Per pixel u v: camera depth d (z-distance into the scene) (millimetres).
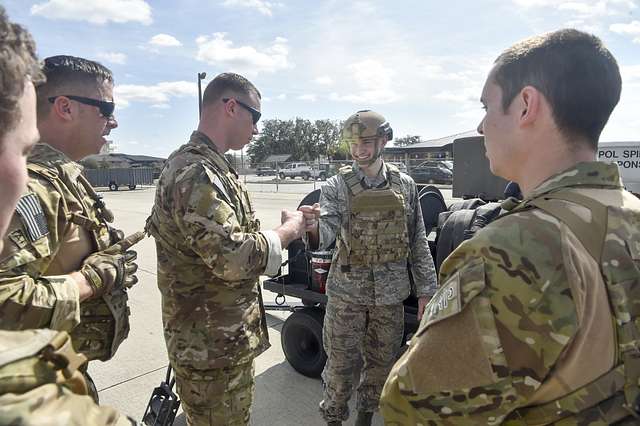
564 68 934
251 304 2043
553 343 804
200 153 1913
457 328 873
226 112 2037
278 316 4988
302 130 82562
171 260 1945
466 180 4152
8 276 1240
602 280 836
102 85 1792
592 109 942
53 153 1593
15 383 559
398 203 2615
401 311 2754
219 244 1728
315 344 3570
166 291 1972
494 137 1065
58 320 1307
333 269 2754
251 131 2164
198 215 1735
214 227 1728
